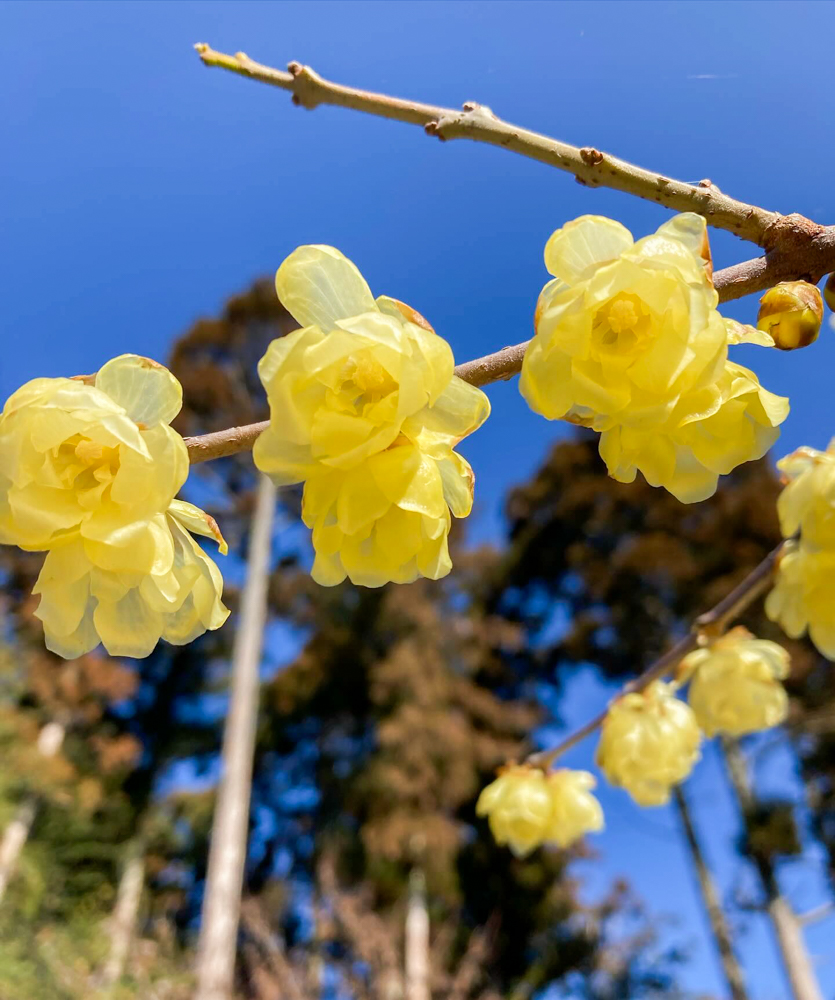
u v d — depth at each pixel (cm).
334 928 991
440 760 1182
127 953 845
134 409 82
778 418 90
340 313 81
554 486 1393
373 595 1480
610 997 1053
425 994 941
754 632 983
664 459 89
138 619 92
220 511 1349
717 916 940
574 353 78
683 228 81
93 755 1234
